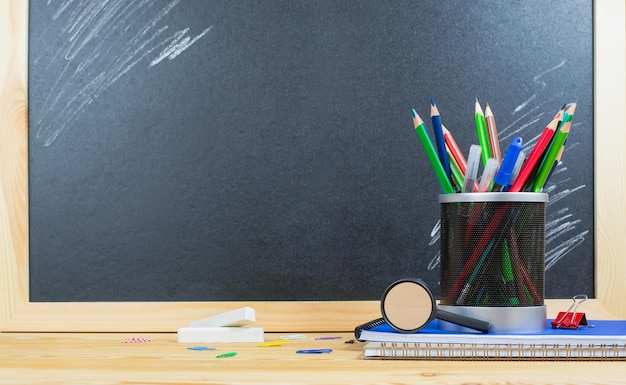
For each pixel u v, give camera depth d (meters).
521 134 1.02
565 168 1.02
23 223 1.03
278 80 1.03
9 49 1.04
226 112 1.03
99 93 1.04
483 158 0.84
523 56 1.03
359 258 1.02
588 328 0.79
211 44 1.04
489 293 0.76
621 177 1.02
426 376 0.63
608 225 1.01
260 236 1.02
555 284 1.02
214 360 0.72
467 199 0.77
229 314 0.88
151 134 1.03
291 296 1.02
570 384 0.60
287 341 0.86
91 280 1.03
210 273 1.02
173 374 0.64
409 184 1.02
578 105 1.03
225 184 1.03
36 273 1.03
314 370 0.66
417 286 0.73
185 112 1.03
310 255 1.02
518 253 0.76
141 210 1.03
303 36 1.03
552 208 1.02
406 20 1.03
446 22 1.03
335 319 1.01
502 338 0.70
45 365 0.69
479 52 1.03
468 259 0.77
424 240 1.02
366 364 0.69
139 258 1.02
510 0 1.03
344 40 1.03
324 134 1.03
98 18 1.04
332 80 1.03
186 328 0.88
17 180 1.03
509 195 0.76
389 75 1.03
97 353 0.78
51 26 1.04
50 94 1.04
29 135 1.04
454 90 1.03
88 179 1.03
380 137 1.02
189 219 1.03
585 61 1.03
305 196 1.02
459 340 0.71
